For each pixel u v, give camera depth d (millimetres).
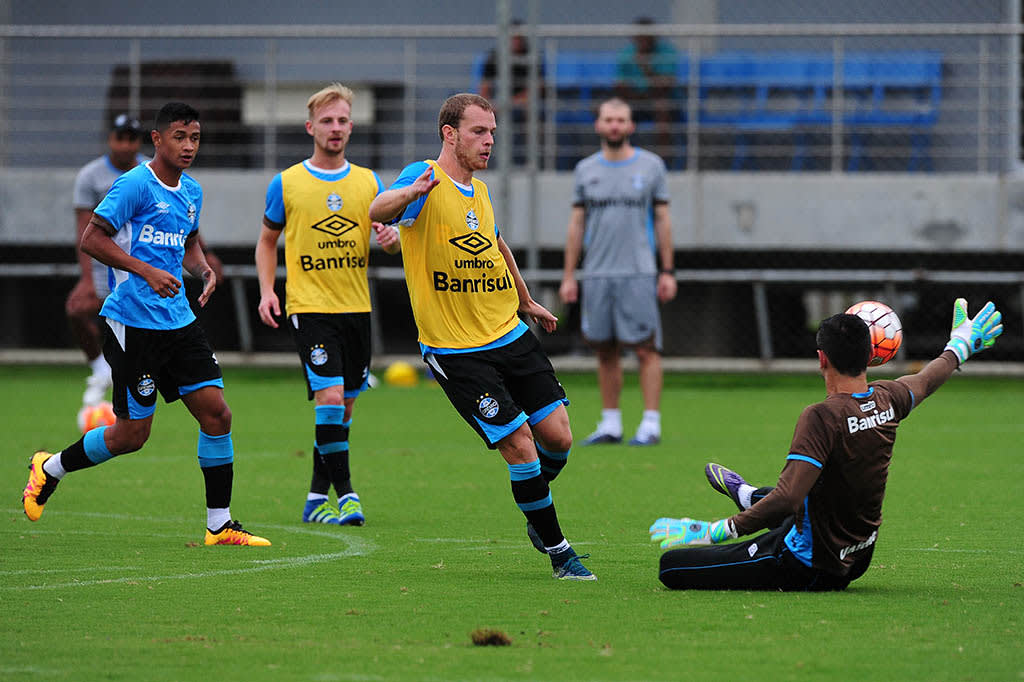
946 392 56469
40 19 66188
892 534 23141
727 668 13438
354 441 39469
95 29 54812
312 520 24922
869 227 59938
